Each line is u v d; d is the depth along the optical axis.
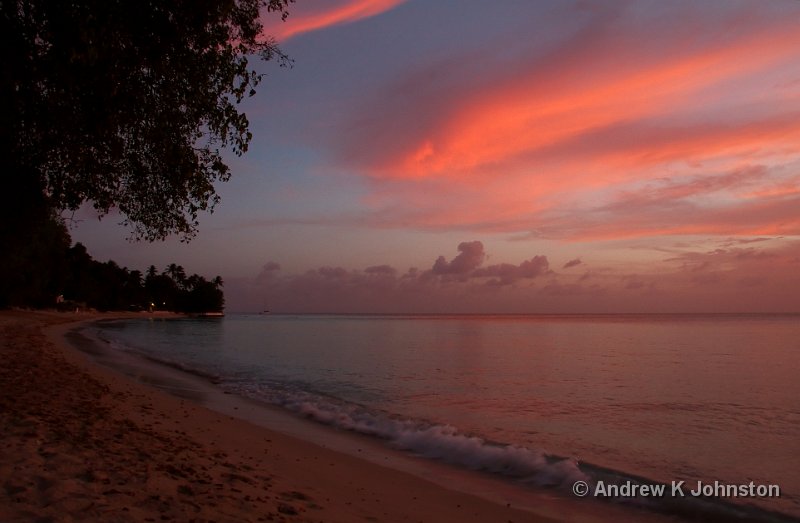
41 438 8.17
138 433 9.92
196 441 10.50
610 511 8.64
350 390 22.59
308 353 43.03
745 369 31.58
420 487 9.32
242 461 9.41
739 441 13.96
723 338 65.56
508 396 21.34
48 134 7.25
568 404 19.59
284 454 10.73
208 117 8.06
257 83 8.15
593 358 38.78
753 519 8.48
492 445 12.62
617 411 18.19
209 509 6.02
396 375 28.25
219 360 36.00
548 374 29.03
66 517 5.04
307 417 15.98
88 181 8.23
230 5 6.76
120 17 6.11
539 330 95.31
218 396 19.27
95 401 12.95
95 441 8.55
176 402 16.08
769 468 11.45
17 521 4.85
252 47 8.04
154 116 7.52
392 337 71.19
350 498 8.03
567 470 10.70
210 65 7.43
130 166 8.48
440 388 23.45
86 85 6.59
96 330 67.75
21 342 29.39
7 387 13.34
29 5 6.16
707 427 15.70
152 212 9.05
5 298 63.06
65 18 5.94
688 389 23.55
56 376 16.72
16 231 9.84
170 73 7.18
